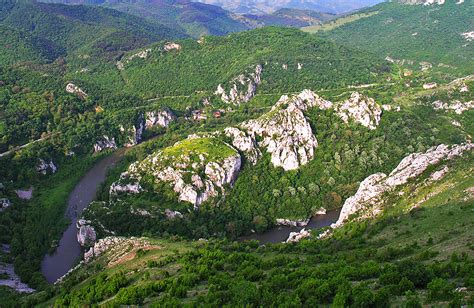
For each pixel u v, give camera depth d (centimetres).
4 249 18388
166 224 19100
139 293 10119
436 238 10962
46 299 13338
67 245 19400
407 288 7538
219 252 12938
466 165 14475
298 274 9612
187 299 9431
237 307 8062
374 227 13662
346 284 7962
